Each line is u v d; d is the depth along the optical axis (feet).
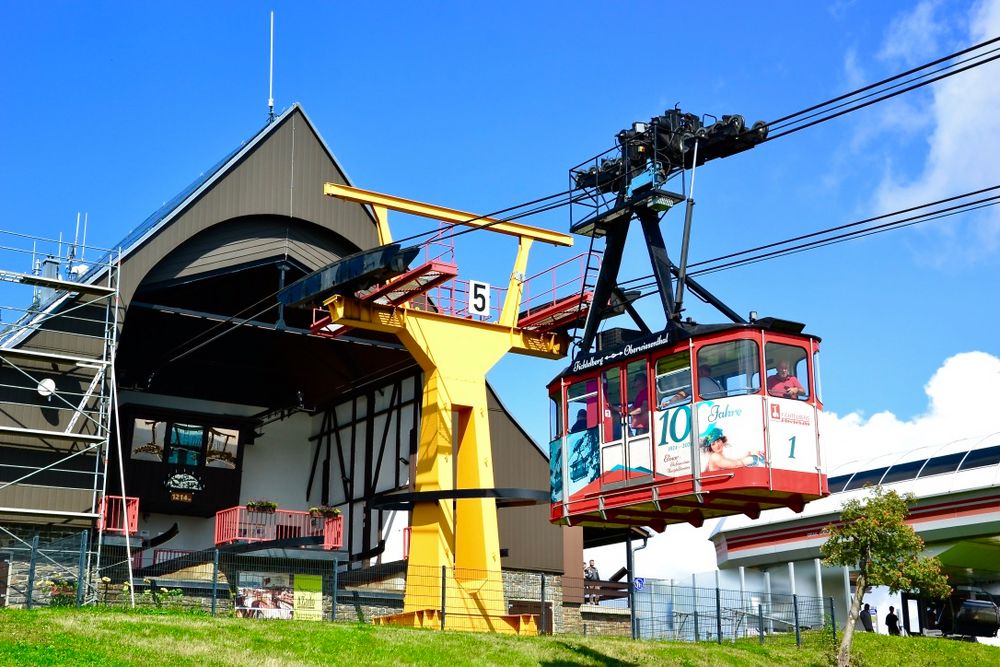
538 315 123.34
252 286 143.02
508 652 89.97
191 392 155.53
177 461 151.02
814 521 154.92
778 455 67.72
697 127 82.38
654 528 78.89
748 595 136.67
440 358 119.55
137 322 140.87
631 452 72.28
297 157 134.82
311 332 123.44
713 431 68.03
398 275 111.04
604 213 81.56
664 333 71.92
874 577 95.91
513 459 141.59
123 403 150.00
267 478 159.53
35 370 114.42
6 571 104.83
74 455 111.96
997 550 144.97
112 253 120.57
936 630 142.72
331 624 92.79
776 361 69.51
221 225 129.90
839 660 95.96
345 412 156.87
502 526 138.00
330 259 136.05
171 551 135.85
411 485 138.51
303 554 124.77
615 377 74.43
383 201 118.11
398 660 82.53
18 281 112.68
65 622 79.56
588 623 140.46
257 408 160.25
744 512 73.82
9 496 110.22
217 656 75.10
